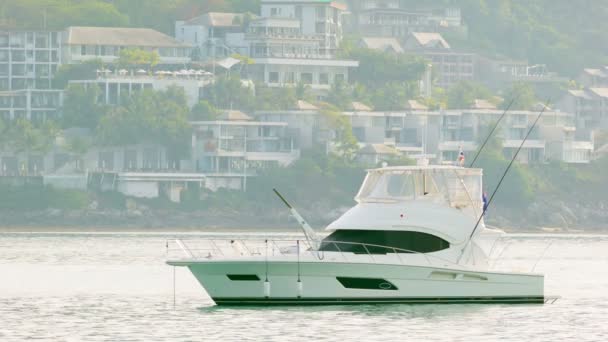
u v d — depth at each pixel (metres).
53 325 166.38
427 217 170.62
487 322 164.50
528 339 155.62
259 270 167.25
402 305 169.75
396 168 173.38
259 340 151.12
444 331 157.75
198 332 156.25
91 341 152.50
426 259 169.75
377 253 169.00
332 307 168.50
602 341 155.62
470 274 171.75
